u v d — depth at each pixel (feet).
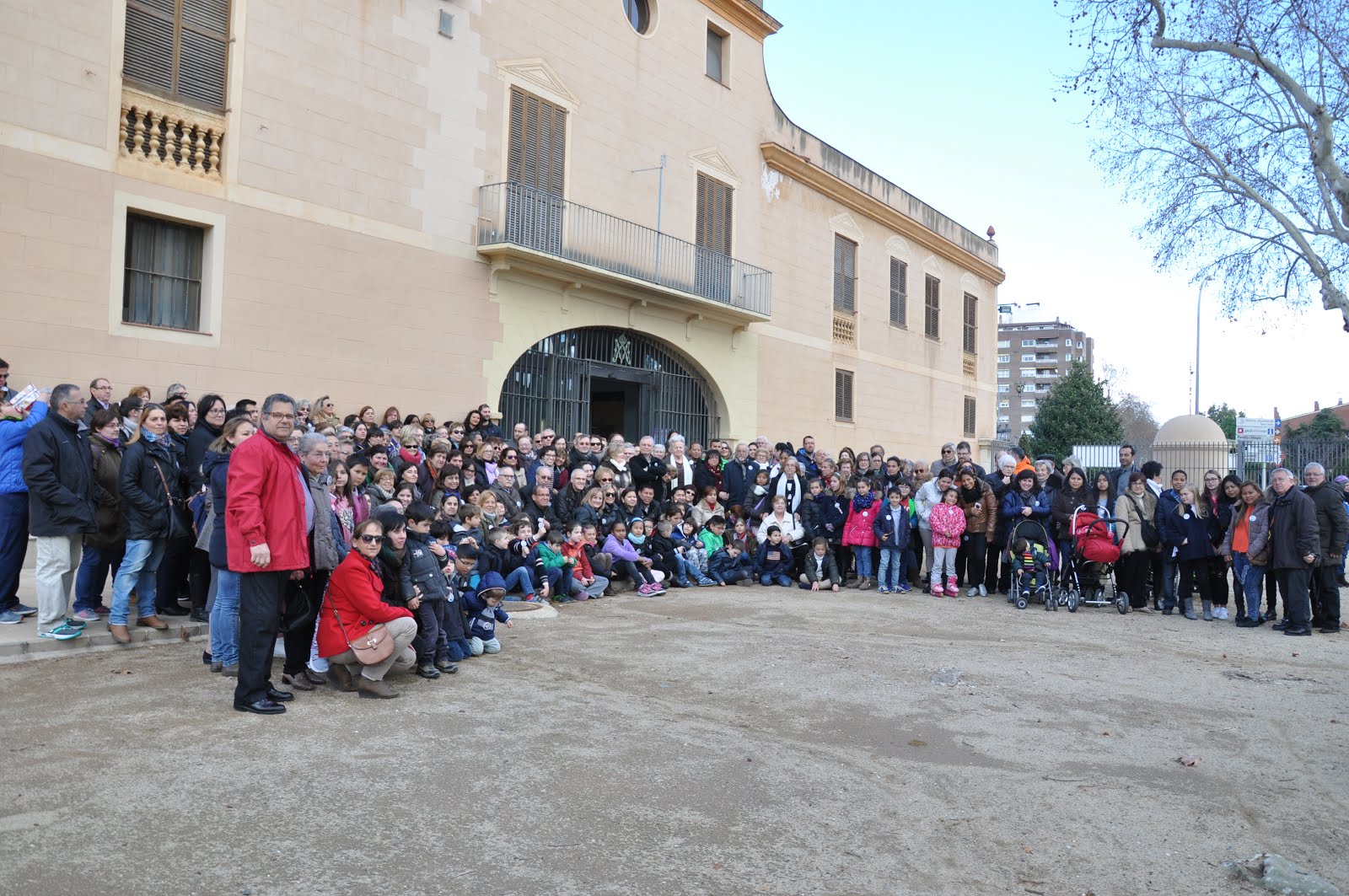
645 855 13.41
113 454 24.90
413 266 47.24
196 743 17.16
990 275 110.63
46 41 34.50
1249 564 35.86
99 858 12.34
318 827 13.73
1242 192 56.95
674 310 63.57
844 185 81.76
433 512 23.61
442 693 21.59
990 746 19.43
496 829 14.02
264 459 19.16
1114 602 40.50
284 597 21.04
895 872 13.35
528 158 53.62
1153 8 45.88
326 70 43.52
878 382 88.38
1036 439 156.76
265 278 41.09
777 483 46.73
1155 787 17.29
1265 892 13.17
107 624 25.07
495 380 51.44
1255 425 74.79
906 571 44.09
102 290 35.94
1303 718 22.35
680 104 65.10
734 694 22.81
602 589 37.32
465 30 49.85
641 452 45.50
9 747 16.43
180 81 38.65
